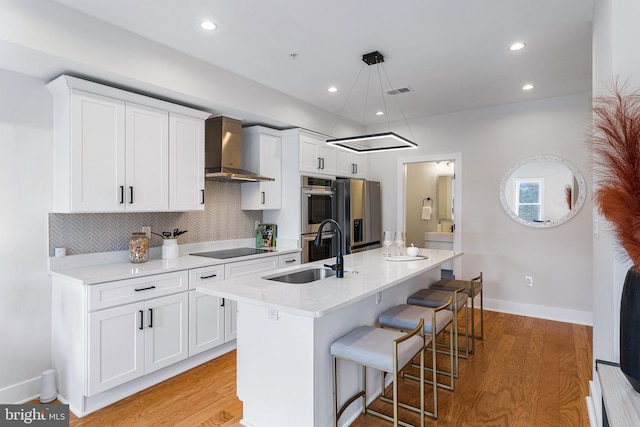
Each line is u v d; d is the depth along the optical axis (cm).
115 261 302
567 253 414
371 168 559
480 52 296
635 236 118
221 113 358
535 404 239
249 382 215
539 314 429
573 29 257
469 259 471
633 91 155
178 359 283
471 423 219
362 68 329
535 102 428
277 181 423
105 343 238
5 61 229
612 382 133
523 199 437
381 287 213
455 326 289
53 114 262
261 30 258
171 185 306
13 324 248
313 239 434
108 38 246
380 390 255
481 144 462
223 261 321
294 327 195
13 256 248
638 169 117
